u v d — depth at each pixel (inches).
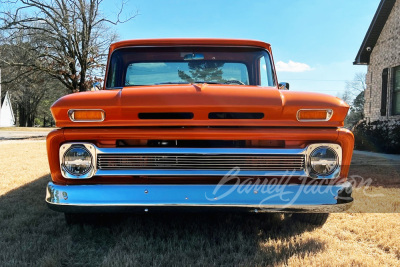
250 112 103.1
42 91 1630.2
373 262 95.9
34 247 105.8
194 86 108.1
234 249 106.3
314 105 103.7
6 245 107.8
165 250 106.4
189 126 103.1
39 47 734.5
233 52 148.4
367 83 516.7
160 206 101.1
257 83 147.6
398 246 107.7
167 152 101.7
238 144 105.3
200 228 126.1
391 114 458.9
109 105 102.0
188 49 147.3
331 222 131.9
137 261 95.4
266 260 99.1
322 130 104.3
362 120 507.5
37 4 695.1
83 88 736.3
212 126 103.2
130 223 129.4
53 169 104.5
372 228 124.9
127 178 104.6
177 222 132.0
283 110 103.3
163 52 147.2
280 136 103.0
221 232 120.0
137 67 146.3
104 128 103.8
